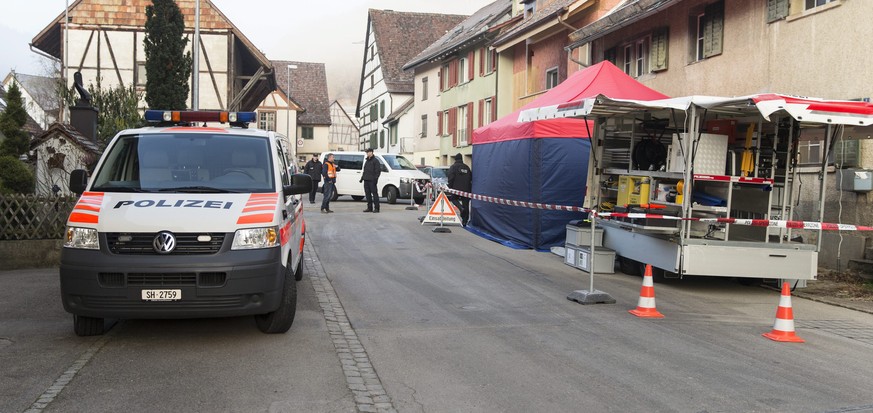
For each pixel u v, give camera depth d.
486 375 5.66
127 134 7.63
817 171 12.59
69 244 6.16
